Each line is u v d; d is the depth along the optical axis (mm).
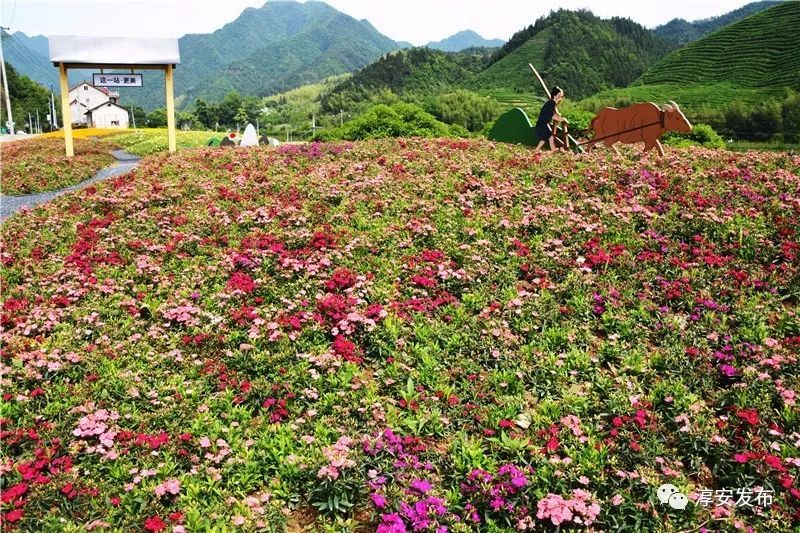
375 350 7145
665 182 11227
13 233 11172
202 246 9961
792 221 9367
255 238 9922
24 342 7125
